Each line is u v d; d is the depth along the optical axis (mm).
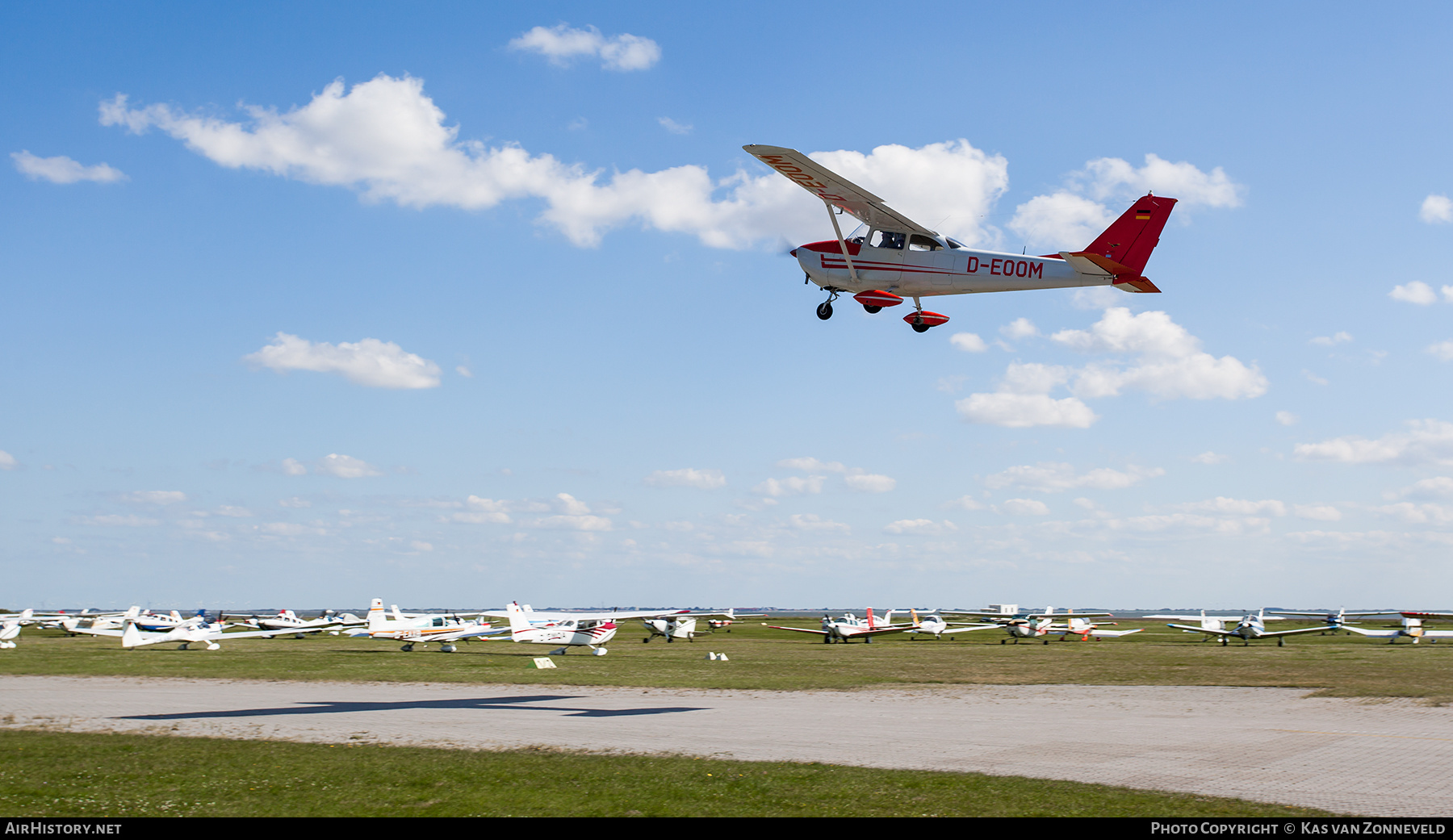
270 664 38312
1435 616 68125
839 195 26672
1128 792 11234
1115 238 27391
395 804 10477
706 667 37594
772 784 11633
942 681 30859
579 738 16344
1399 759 14086
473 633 56281
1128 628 115438
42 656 44219
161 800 10727
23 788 11359
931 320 27688
